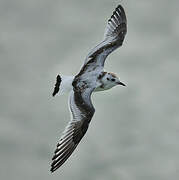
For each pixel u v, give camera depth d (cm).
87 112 1617
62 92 1678
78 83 1691
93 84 1709
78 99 1645
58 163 1536
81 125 1596
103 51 1808
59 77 1703
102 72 1748
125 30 1912
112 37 1891
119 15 1955
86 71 1736
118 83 1770
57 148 1549
